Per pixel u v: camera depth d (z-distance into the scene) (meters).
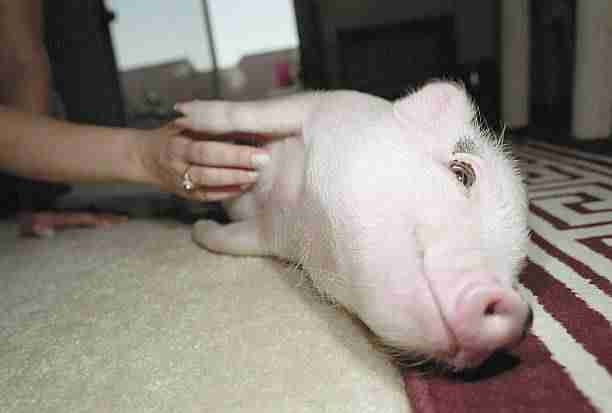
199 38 2.82
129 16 2.72
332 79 2.54
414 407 0.46
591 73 1.59
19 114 1.02
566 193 1.06
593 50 1.57
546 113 2.07
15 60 1.44
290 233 0.74
